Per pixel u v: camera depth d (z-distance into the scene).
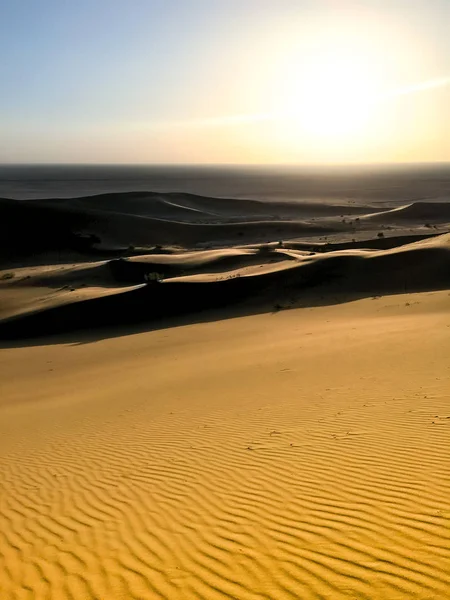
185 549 5.96
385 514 6.27
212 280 42.16
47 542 6.61
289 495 7.30
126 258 57.19
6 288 51.22
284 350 21.12
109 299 40.00
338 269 43.34
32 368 25.75
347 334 22.89
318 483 7.62
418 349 17.62
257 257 56.97
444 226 104.31
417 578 4.79
